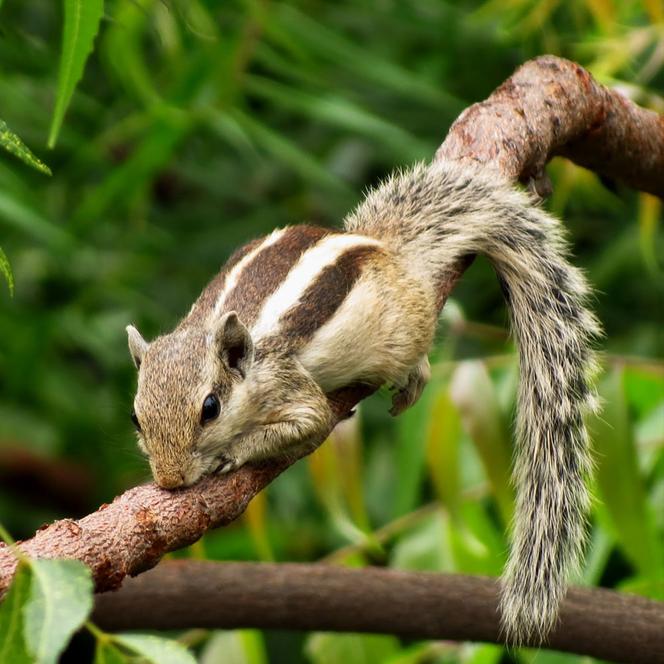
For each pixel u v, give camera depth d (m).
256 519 10.38
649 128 9.84
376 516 14.24
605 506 10.20
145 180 13.98
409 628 9.20
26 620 4.87
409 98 16.25
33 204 13.23
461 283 15.95
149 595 9.19
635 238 14.93
